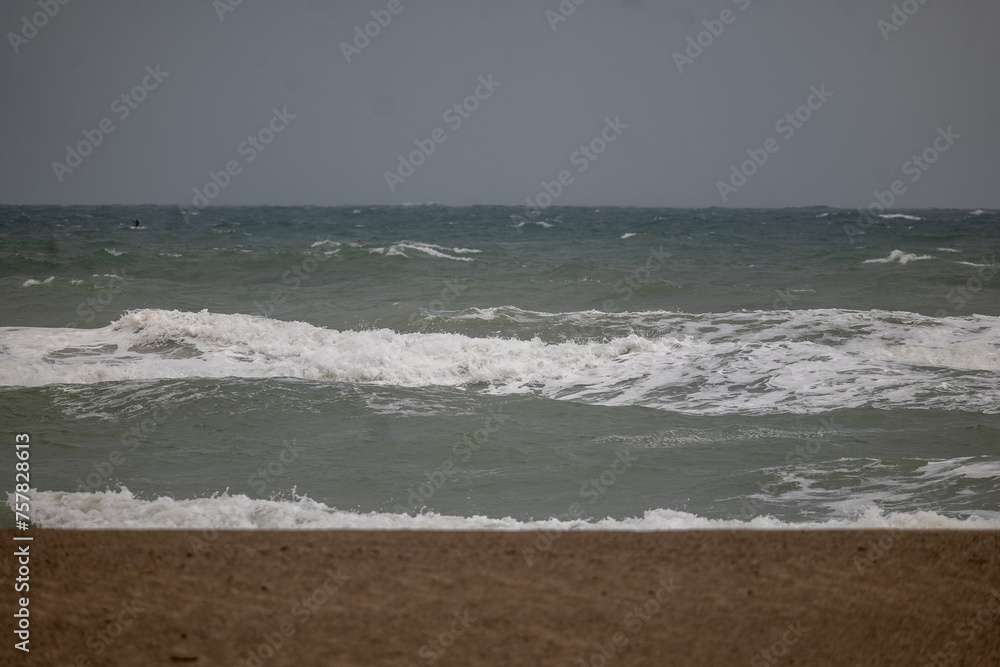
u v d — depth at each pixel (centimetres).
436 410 1204
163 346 1631
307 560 525
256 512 757
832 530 604
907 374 1349
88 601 453
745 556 535
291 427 1114
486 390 1380
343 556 534
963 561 523
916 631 417
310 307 2127
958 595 465
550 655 388
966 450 984
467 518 750
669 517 749
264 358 1552
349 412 1186
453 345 1572
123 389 1281
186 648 394
